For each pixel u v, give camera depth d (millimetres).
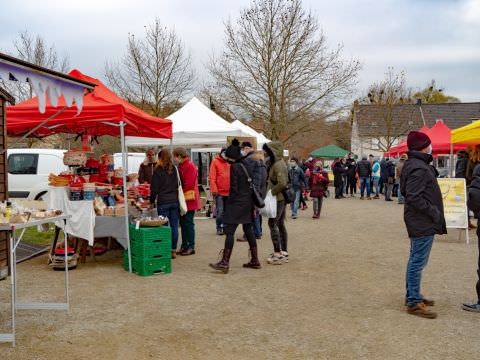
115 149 25797
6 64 4336
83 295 6215
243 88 28578
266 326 5066
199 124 13070
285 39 27953
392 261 8305
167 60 27875
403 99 48750
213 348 4492
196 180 9008
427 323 5125
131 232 7555
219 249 9547
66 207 7570
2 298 6062
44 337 4738
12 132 7906
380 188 25719
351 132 48562
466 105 50000
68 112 7449
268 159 8883
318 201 14805
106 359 4238
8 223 4531
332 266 7930
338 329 4965
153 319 5281
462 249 9406
